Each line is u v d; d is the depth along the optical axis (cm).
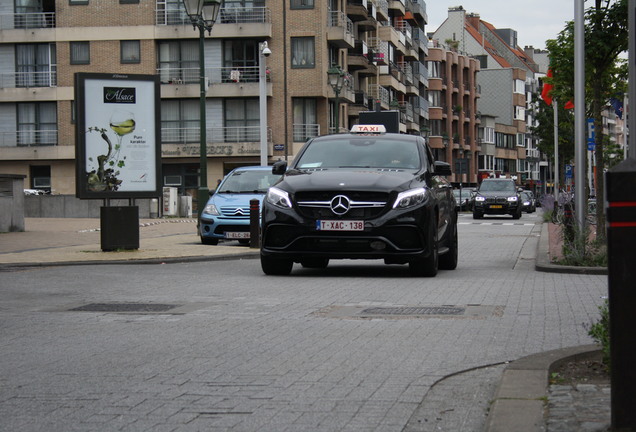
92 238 2431
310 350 735
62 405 556
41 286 1251
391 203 1310
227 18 6081
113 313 975
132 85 1831
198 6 2403
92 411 539
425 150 1488
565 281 1291
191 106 6169
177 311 985
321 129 6178
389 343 764
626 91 2792
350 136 1507
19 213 2805
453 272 1483
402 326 859
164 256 1730
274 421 511
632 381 420
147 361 696
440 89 10206
